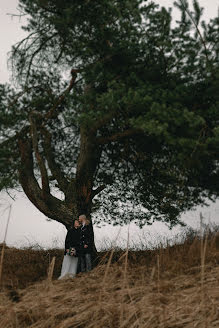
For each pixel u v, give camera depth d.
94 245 9.01
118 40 6.79
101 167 9.86
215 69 6.12
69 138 9.41
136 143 8.21
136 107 6.39
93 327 3.52
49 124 8.87
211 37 6.14
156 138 7.06
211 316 3.29
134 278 5.12
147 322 3.34
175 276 5.11
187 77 6.61
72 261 7.59
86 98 6.81
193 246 6.09
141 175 9.80
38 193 8.79
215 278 4.53
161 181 8.98
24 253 9.85
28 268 8.03
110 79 6.82
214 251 5.88
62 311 3.79
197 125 6.20
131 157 9.08
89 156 8.59
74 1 6.75
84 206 9.12
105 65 6.97
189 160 6.41
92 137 7.85
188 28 6.18
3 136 7.78
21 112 7.69
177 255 6.11
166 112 5.88
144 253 8.12
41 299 4.12
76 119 6.71
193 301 3.80
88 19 6.86
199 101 6.77
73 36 7.34
